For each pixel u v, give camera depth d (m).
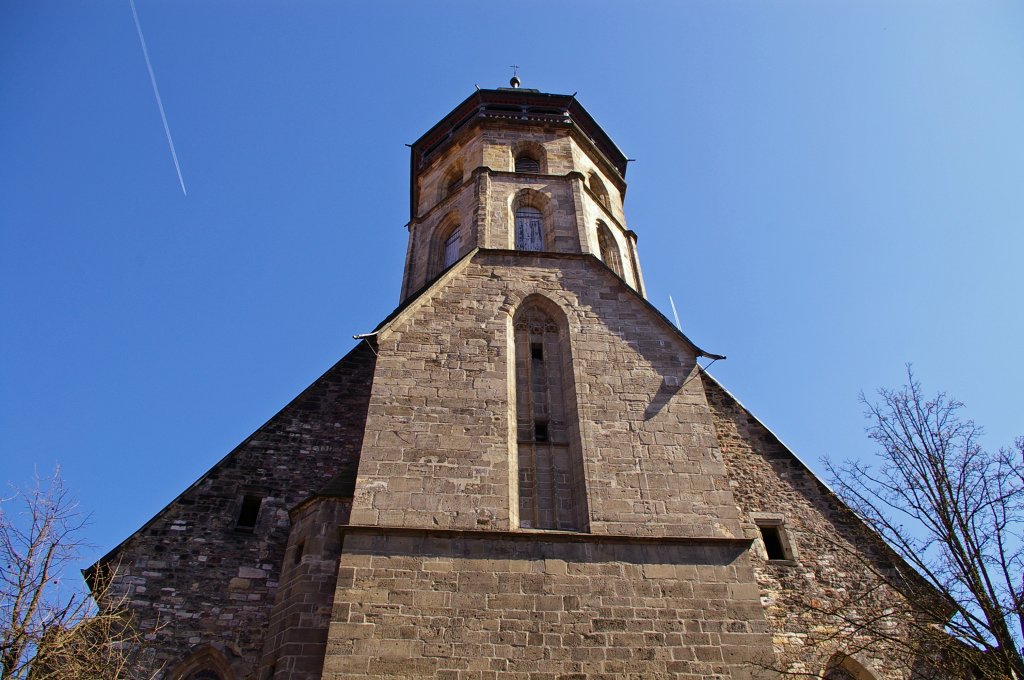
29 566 14.86
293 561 17.69
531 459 18.47
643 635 14.82
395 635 14.37
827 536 20.08
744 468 21.48
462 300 21.58
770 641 14.98
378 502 16.45
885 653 17.05
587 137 32.00
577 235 25.62
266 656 16.38
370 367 23.75
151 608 17.48
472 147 30.53
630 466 17.89
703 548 16.33
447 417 18.27
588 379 19.86
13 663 13.62
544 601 15.09
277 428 21.72
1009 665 13.23
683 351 20.89
